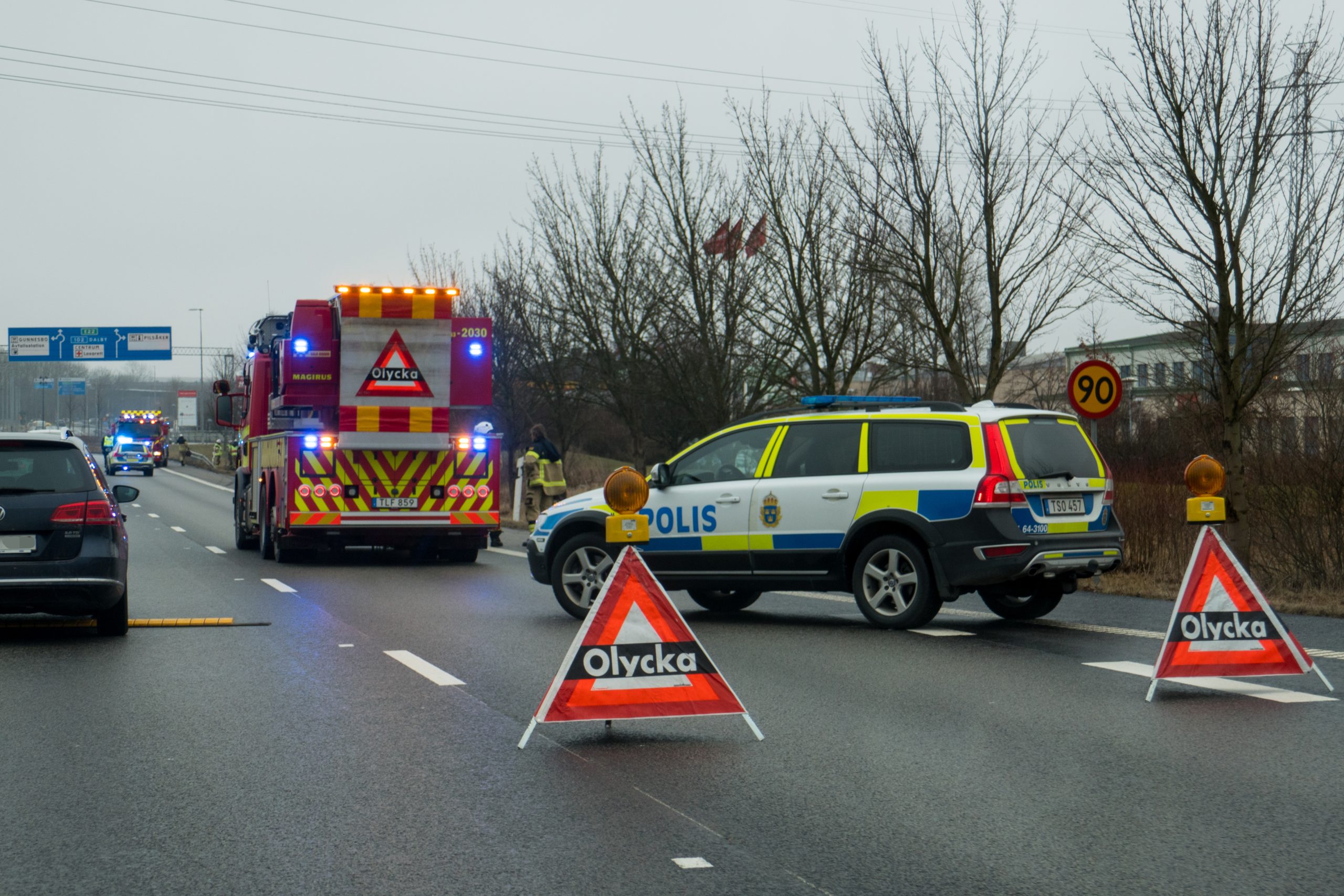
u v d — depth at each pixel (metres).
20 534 10.31
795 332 23.14
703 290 24.78
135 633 11.23
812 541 11.45
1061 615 12.27
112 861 4.88
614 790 5.90
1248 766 6.28
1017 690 8.35
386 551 21.92
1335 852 4.91
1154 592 13.85
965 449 10.89
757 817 5.45
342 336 18.42
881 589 11.24
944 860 4.85
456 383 18.81
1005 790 5.84
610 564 12.28
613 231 27.19
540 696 8.27
